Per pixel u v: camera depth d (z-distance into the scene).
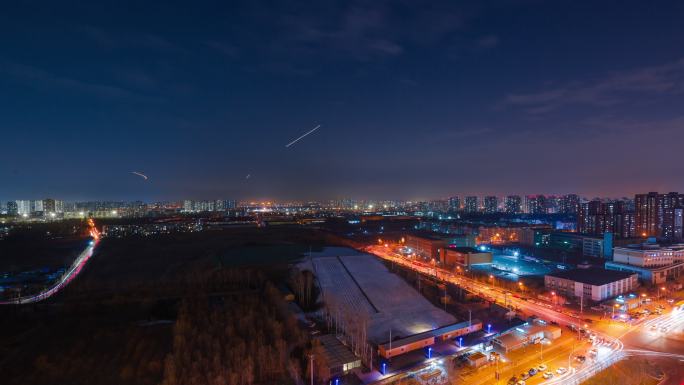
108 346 116.06
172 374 94.06
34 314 142.75
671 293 188.62
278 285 182.75
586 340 133.25
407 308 163.38
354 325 133.38
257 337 115.56
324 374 105.69
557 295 182.62
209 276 179.50
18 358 110.19
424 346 128.62
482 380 107.38
